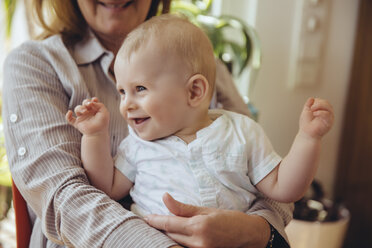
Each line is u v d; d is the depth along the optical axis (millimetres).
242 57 1917
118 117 983
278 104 2279
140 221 712
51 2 1055
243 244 753
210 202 778
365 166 2355
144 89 786
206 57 826
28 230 953
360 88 2369
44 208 780
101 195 750
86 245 703
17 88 868
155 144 818
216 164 788
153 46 777
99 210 719
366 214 2352
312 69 2291
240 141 811
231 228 727
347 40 2389
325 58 2344
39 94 867
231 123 846
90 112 792
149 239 668
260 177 806
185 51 790
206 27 1802
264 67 2172
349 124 2447
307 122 739
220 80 1205
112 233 688
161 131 806
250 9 2117
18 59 919
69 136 841
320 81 2373
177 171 795
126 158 867
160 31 797
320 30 2250
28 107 844
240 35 2197
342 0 2293
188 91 797
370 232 2328
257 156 815
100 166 805
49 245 876
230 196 799
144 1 1014
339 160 2531
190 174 791
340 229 1976
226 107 1173
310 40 2234
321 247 1943
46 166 785
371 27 2291
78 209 727
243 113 1193
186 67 788
